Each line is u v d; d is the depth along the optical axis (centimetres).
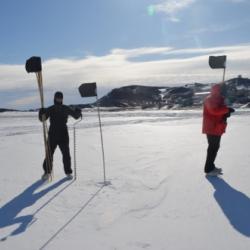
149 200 669
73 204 658
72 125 2884
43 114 848
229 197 673
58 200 684
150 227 541
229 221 557
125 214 600
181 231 522
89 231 532
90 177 859
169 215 589
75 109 879
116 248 472
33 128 2636
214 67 851
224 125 820
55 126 855
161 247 471
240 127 2162
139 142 1513
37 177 884
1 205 663
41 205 657
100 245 482
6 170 978
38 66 827
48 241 500
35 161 1119
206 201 653
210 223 550
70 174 865
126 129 2222
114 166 984
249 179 797
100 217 589
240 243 477
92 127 2538
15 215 609
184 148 1284
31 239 509
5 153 1314
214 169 841
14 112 7875
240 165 941
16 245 490
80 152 1263
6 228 554
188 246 472
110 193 720
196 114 4641
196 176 839
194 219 568
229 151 1173
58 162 1085
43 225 561
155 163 1008
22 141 1722
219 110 801
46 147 854
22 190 761
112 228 542
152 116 4344
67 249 473
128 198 684
